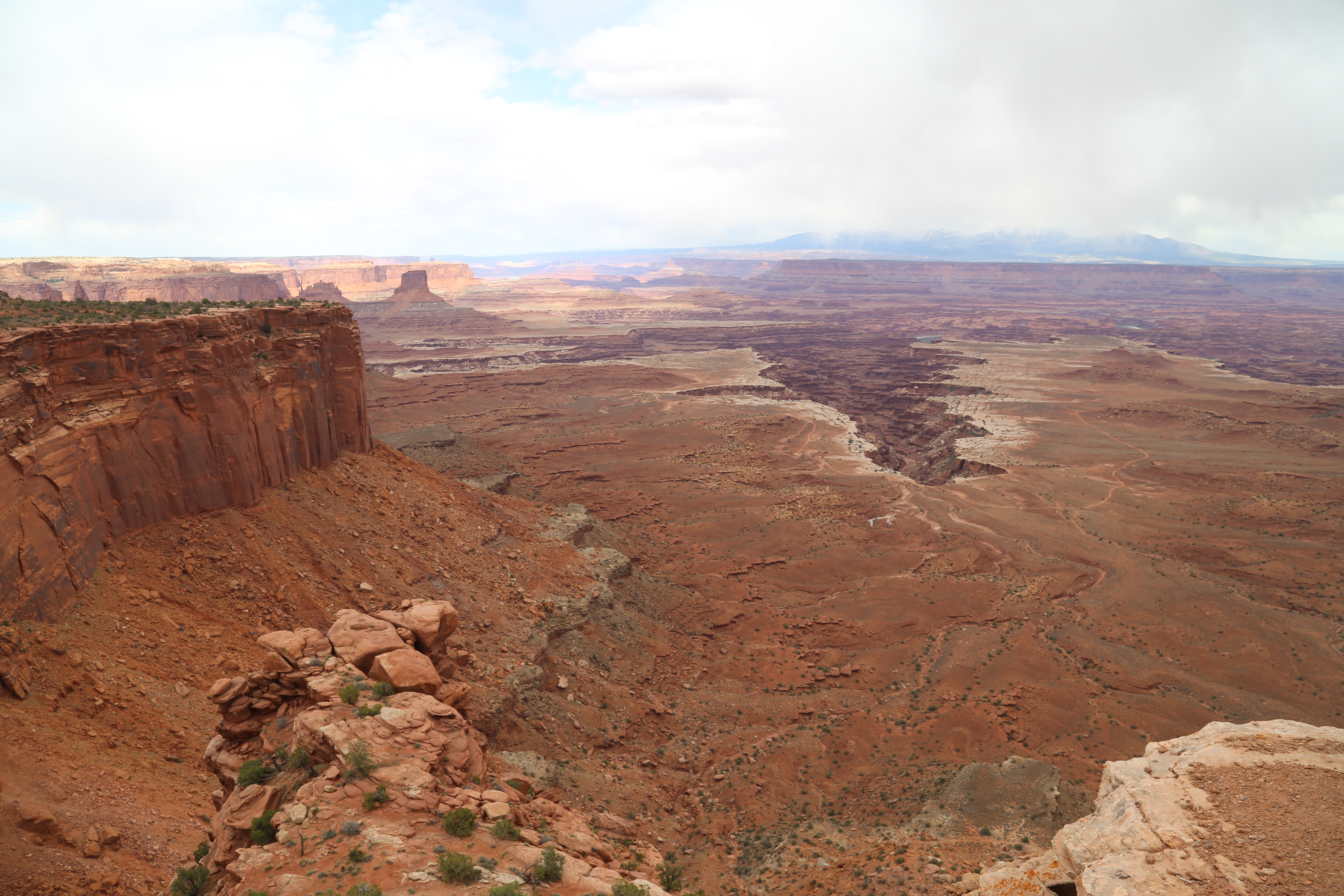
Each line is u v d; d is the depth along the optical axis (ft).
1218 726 58.13
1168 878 44.55
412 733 66.64
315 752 64.49
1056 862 54.44
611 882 59.00
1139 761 56.75
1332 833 45.39
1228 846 45.85
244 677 73.15
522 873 55.67
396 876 51.70
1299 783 49.88
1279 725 56.59
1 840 57.00
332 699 68.44
